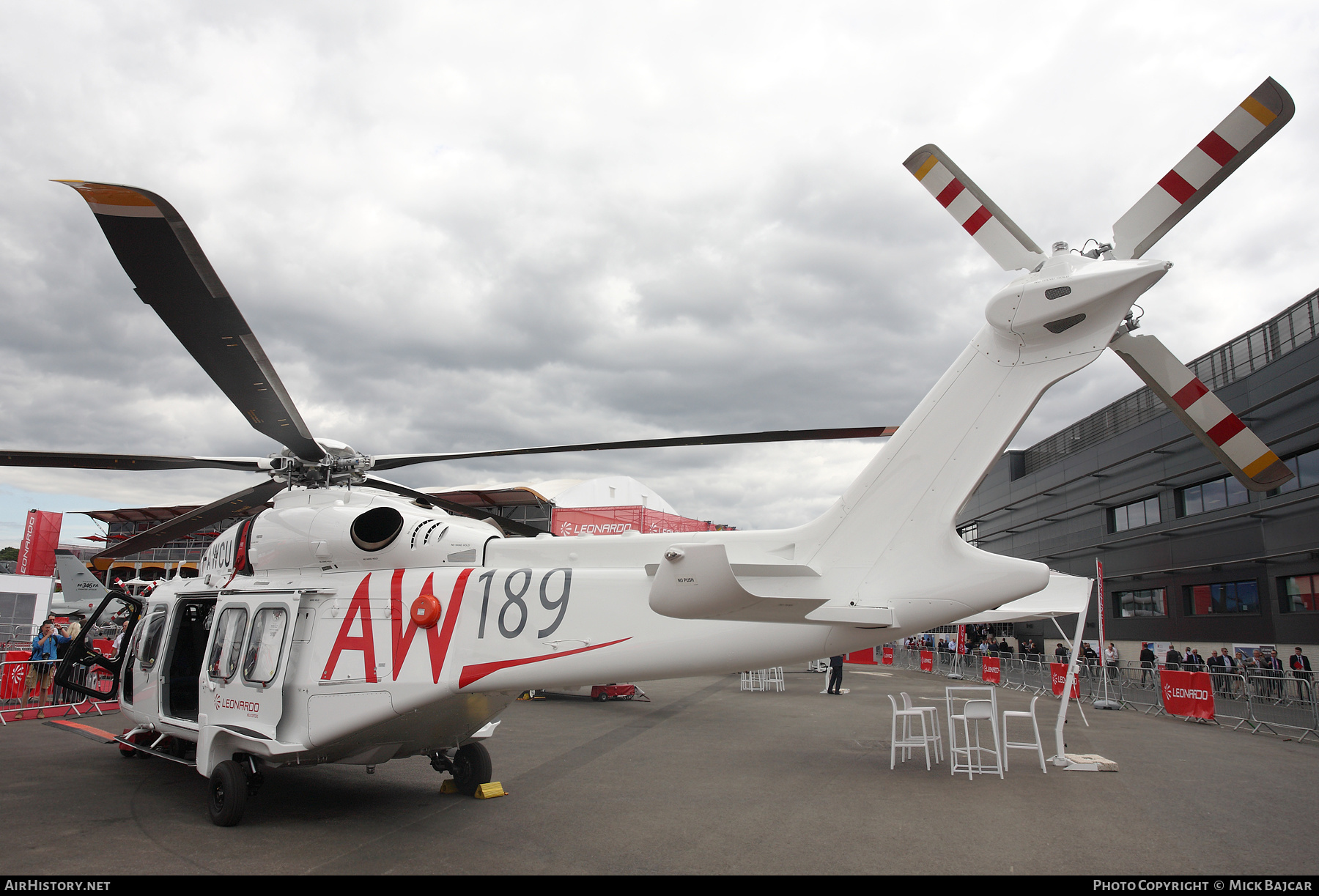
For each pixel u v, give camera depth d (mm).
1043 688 19797
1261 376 20984
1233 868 5586
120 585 13336
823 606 4887
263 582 7316
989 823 6805
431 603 6324
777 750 10547
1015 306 4910
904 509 5387
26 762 8844
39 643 13148
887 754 10375
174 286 4457
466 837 6160
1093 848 6070
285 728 6504
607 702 16500
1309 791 8227
